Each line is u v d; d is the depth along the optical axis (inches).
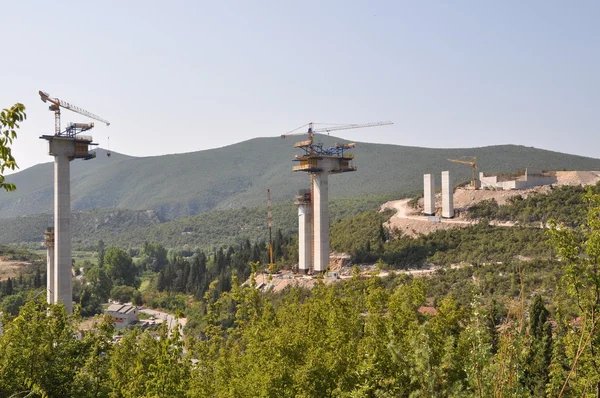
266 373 874.1
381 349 836.0
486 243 4015.8
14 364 1023.6
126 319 4537.4
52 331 1118.4
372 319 920.9
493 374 582.9
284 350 901.2
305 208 4692.4
